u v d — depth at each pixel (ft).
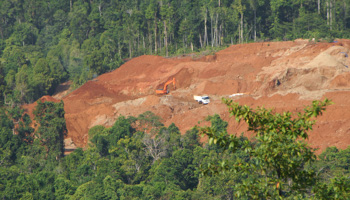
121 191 372.38
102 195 362.74
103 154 468.75
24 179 383.45
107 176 385.50
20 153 476.54
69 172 430.20
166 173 392.27
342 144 438.81
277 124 104.68
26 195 360.89
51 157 480.23
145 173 424.46
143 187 383.65
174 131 497.87
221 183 347.56
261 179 107.34
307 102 537.24
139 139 456.04
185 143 444.55
